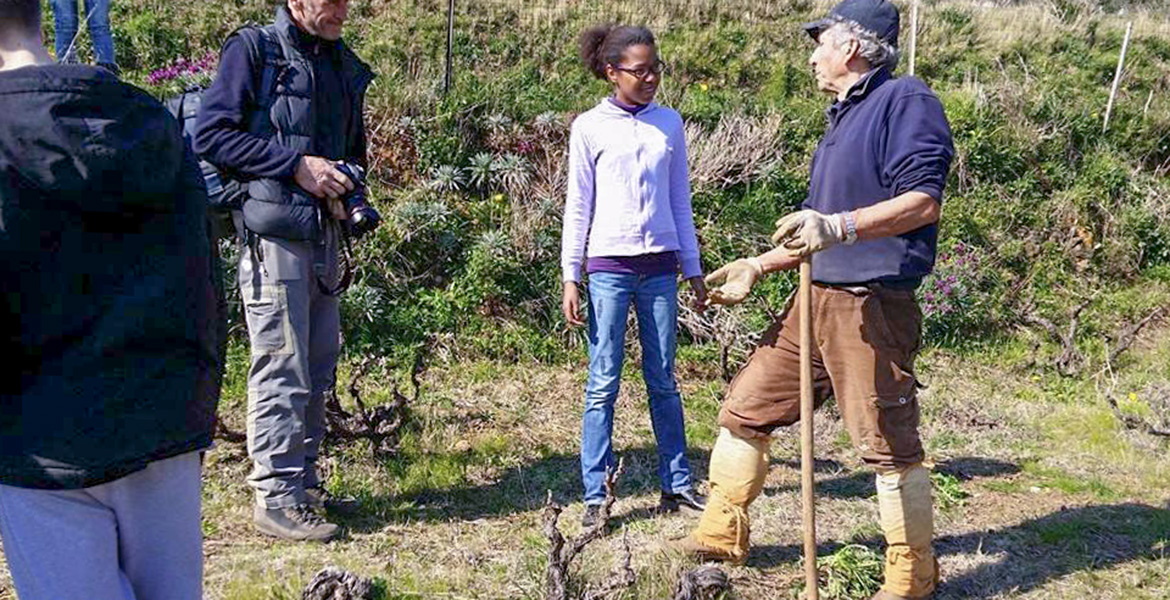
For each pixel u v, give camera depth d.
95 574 2.14
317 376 4.30
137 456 2.12
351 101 4.16
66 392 2.06
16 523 2.11
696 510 4.57
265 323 3.99
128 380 2.10
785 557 4.25
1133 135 10.27
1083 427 6.11
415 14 9.84
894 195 3.48
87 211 2.04
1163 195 9.47
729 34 10.55
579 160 4.38
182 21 9.06
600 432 4.45
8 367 2.07
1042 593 4.05
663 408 4.57
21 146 1.96
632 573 3.50
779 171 8.59
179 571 2.28
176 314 2.18
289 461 4.14
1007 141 9.55
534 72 9.55
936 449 5.72
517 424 5.74
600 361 4.41
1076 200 9.20
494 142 8.32
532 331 7.00
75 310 2.06
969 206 9.02
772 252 3.81
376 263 7.05
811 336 3.63
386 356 6.51
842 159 3.62
